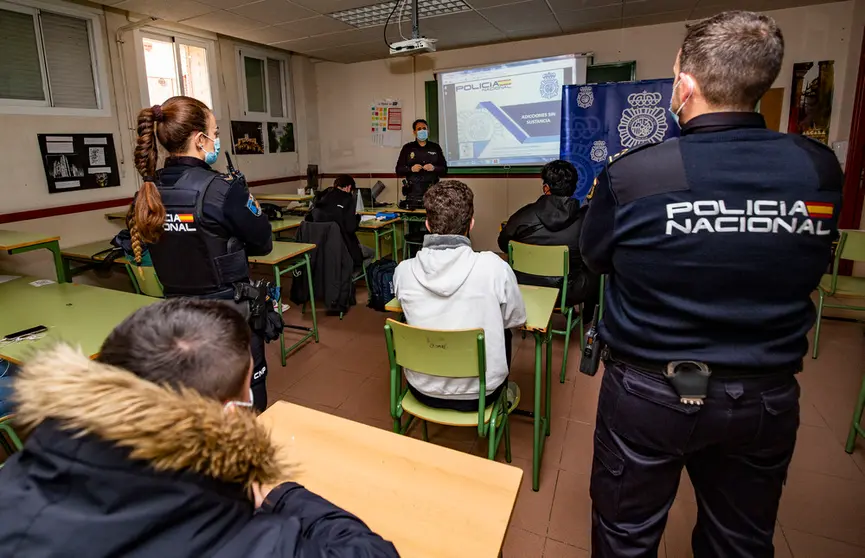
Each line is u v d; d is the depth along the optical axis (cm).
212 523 50
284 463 61
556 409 250
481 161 587
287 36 488
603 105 435
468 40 532
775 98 455
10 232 269
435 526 85
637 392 98
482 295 158
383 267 404
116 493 46
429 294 163
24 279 255
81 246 387
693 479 114
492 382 163
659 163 91
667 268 90
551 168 280
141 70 448
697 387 90
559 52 527
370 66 626
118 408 46
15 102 363
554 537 169
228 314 62
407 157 524
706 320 89
